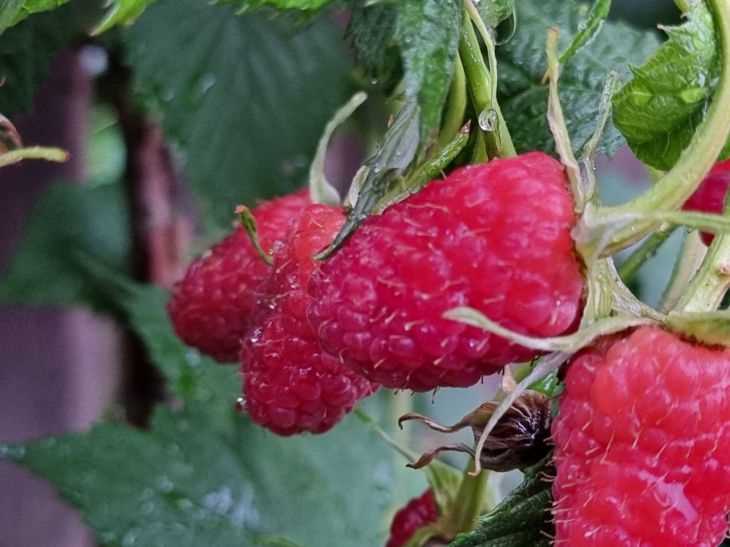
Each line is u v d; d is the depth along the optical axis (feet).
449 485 0.45
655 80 0.35
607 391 0.30
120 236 0.83
